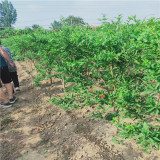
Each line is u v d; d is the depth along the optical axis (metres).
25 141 3.02
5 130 3.37
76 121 3.52
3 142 3.02
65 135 3.12
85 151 2.71
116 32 2.25
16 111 4.13
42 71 4.94
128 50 2.00
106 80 2.75
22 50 6.38
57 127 3.38
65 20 3.93
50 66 4.44
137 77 2.29
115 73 2.35
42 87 5.58
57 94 4.79
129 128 1.68
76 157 2.60
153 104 1.66
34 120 3.68
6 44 11.28
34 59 6.25
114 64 2.20
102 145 2.81
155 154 2.53
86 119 3.55
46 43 4.23
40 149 2.81
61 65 3.55
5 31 23.12
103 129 3.20
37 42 4.44
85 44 2.47
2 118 3.82
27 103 4.54
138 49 1.99
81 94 2.50
